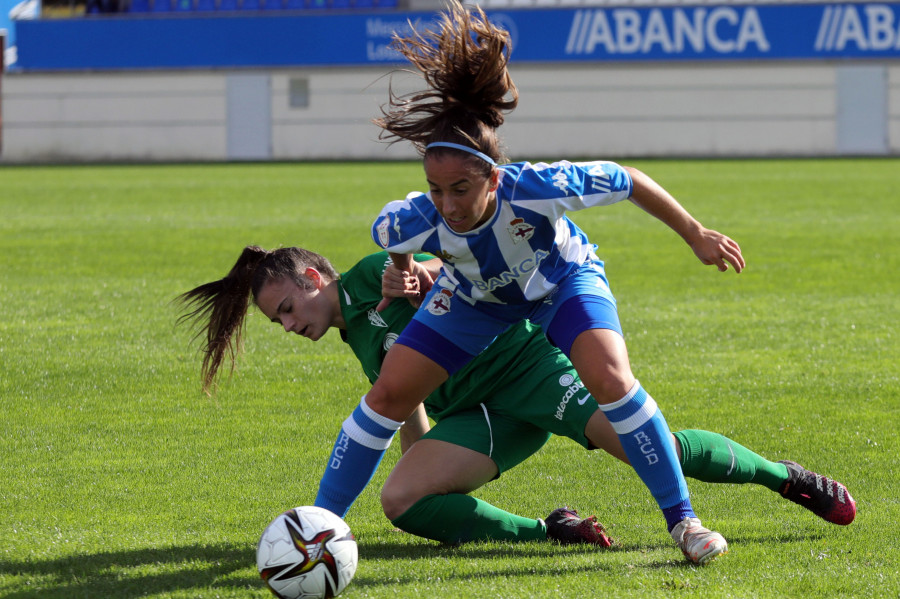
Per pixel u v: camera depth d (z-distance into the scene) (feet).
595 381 40.09
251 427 63.57
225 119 460.96
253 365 80.48
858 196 241.96
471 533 43.42
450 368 42.14
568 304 41.73
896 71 431.84
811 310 104.37
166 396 71.00
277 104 458.09
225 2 479.00
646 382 74.95
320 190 270.67
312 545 36.68
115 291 114.52
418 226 40.68
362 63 452.35
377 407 41.57
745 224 184.85
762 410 67.10
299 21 453.17
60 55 461.37
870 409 67.15
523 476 54.03
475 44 37.78
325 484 42.45
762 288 118.32
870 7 429.79
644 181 42.09
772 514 47.37
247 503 49.24
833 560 40.52
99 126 462.19
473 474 43.91
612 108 447.42
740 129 442.91
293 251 45.57
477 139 37.83
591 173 40.81
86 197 254.27
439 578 38.75
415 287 44.16
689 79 442.09
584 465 56.03
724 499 49.80
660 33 441.27
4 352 83.61
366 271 45.57
